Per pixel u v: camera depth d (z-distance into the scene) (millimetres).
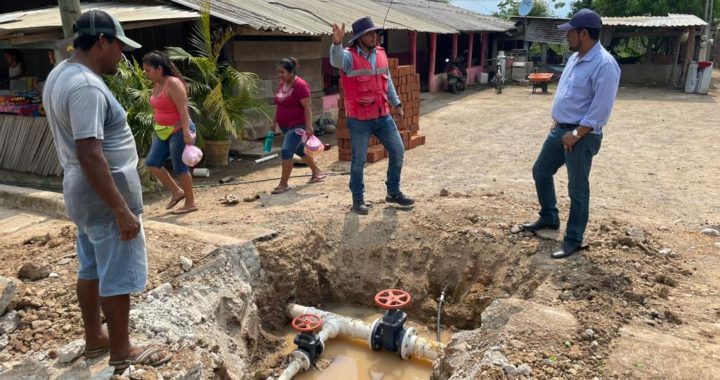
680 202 6914
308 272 5734
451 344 4098
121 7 9742
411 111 10641
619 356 3480
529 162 9297
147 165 6543
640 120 13875
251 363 4805
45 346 3650
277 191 7473
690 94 19781
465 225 5871
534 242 5309
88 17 2902
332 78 15906
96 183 2832
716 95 19391
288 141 7363
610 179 8133
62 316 3959
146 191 7730
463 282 5527
